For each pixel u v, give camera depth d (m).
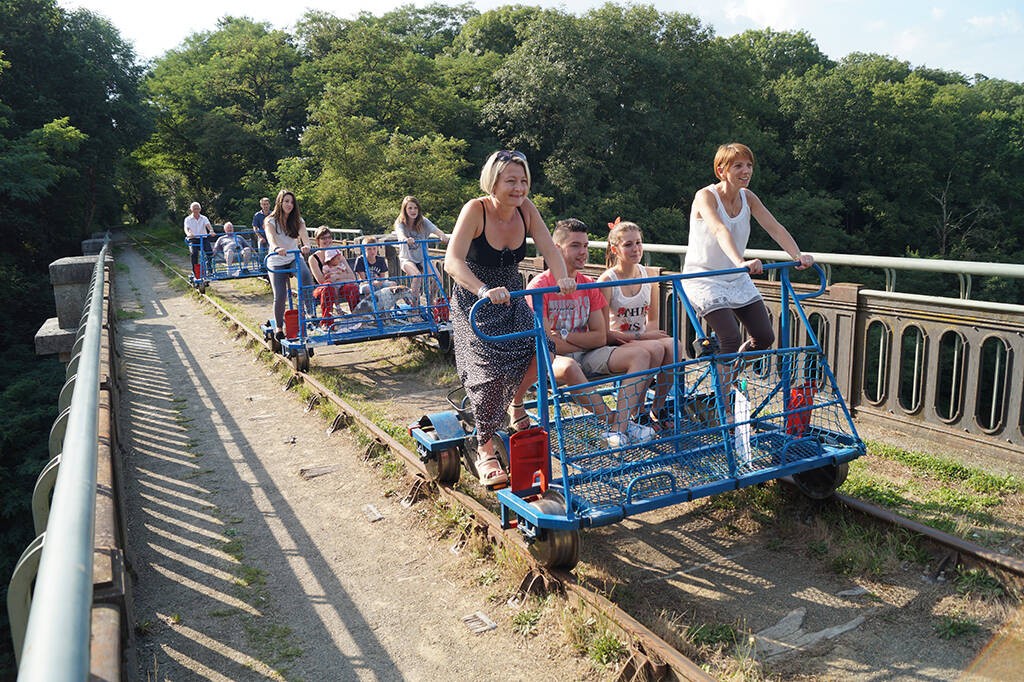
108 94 40.28
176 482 5.61
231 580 4.10
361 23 53.69
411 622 3.62
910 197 51.62
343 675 3.24
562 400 3.88
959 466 4.89
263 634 3.58
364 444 6.04
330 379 8.05
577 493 3.63
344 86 42.53
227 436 6.65
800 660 3.11
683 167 46.19
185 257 30.75
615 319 4.77
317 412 7.11
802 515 4.36
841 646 3.19
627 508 3.51
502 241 4.00
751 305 4.58
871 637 3.24
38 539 2.48
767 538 4.20
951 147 51.75
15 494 14.85
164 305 15.95
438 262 9.92
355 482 5.42
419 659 3.33
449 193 39.22
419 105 49.25
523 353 3.95
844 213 52.97
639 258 4.75
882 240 50.56
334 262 8.98
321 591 3.95
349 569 4.18
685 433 3.90
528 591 3.68
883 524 3.99
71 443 2.41
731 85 48.72
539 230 4.03
